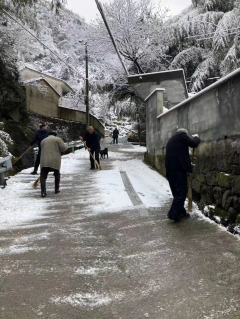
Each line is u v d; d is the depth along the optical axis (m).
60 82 31.36
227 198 4.52
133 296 2.79
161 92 10.73
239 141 4.28
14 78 16.19
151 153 11.82
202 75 19.52
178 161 5.01
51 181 8.89
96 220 5.14
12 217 5.37
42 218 5.31
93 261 3.56
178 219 4.91
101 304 2.67
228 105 4.64
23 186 8.11
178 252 3.70
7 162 7.83
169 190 7.31
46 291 2.90
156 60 20.56
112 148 23.72
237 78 4.36
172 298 2.73
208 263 3.36
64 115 24.81
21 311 2.58
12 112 16.56
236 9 16.08
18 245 4.07
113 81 21.45
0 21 14.22
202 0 21.41
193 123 6.38
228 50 16.11
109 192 7.11
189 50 20.14
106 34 19.25
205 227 4.56
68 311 2.58
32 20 15.12
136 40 19.36
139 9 19.14
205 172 5.53
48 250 3.90
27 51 16.97
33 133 17.25
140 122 26.69
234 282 2.94
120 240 4.21
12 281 3.10
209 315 2.45
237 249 3.67
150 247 3.92
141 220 5.06
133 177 9.34
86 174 10.09
